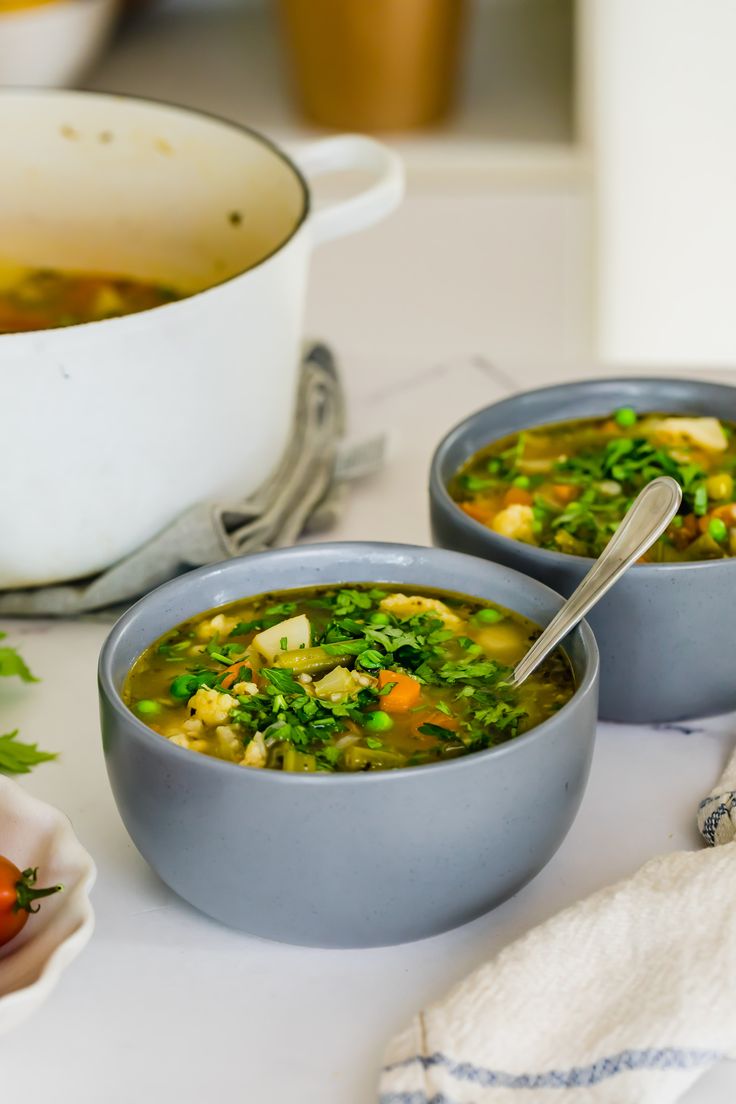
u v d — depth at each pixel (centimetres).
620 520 88
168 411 91
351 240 173
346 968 77
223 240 111
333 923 75
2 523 92
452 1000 72
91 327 87
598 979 72
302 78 172
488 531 85
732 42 182
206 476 95
